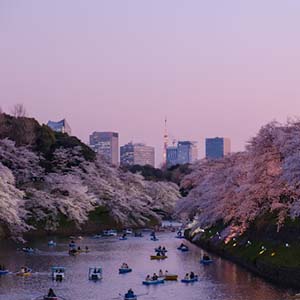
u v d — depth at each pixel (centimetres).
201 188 10394
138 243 10000
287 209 6109
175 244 9788
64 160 13538
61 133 14825
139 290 5297
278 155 6638
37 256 7781
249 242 6938
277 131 6688
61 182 12350
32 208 11131
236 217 7556
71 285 5556
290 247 5775
